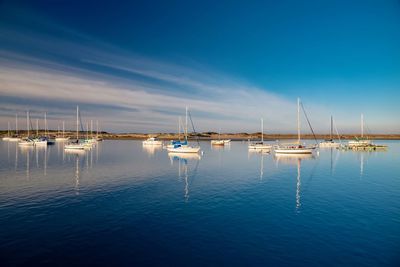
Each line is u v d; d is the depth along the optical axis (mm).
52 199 22641
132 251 13453
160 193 24844
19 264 12188
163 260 12625
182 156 62281
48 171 37969
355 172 37688
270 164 46969
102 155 63594
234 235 15352
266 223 17172
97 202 21781
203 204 21328
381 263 12398
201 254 13188
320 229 16172
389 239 14812
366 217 18250
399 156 62625
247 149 89375
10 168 40812
